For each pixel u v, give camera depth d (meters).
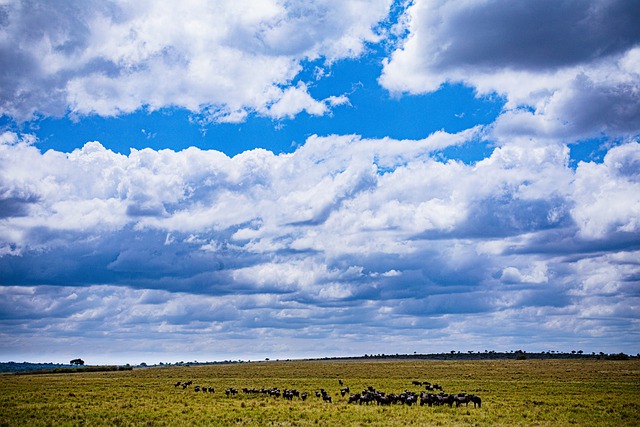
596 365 176.38
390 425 48.00
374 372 153.75
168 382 113.25
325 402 67.69
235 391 81.00
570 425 48.41
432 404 63.22
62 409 59.91
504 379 114.81
